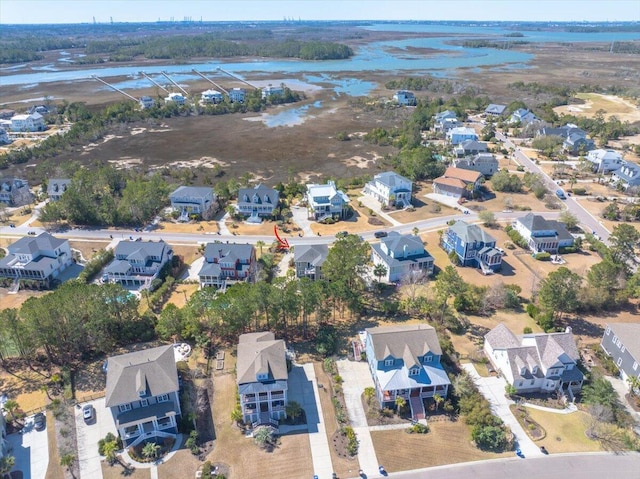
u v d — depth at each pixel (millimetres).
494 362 73938
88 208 124000
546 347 69562
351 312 87688
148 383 61094
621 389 69250
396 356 67375
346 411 65750
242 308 76375
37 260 98938
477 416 62469
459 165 158125
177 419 62906
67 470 57062
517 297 89750
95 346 77188
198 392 68562
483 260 102375
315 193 131125
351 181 155500
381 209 135375
